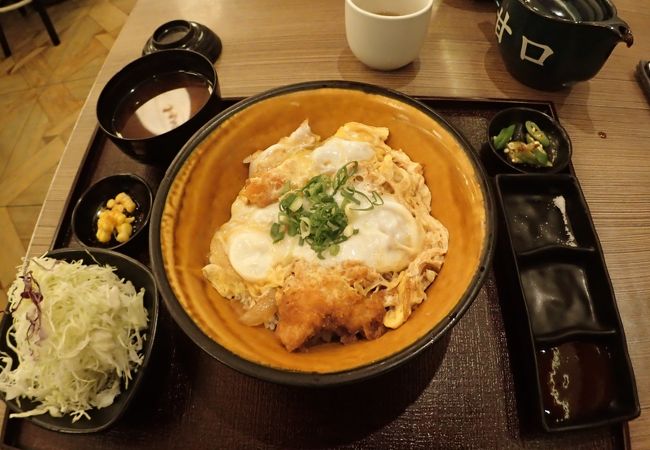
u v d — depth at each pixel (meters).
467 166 0.30
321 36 0.49
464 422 0.29
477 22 0.49
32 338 0.31
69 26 0.92
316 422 0.29
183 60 0.42
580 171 0.40
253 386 0.31
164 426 0.30
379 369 0.24
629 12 0.50
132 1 0.96
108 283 0.32
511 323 0.32
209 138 0.32
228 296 0.32
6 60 0.88
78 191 0.40
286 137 0.36
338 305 0.29
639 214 0.38
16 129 0.78
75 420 0.28
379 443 0.29
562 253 0.34
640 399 0.30
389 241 0.31
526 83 0.44
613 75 0.46
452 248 0.31
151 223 0.29
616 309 0.31
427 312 0.28
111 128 0.39
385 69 0.45
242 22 0.51
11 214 0.69
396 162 0.35
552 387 0.30
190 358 0.32
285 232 0.32
